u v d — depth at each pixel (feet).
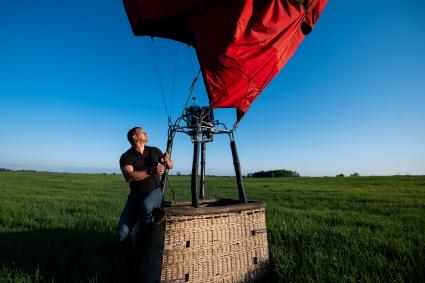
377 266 16.30
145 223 14.78
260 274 16.21
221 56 15.28
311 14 17.81
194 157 15.87
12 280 15.21
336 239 22.02
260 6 15.65
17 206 43.04
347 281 14.82
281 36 16.42
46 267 17.10
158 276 13.44
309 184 127.95
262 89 17.30
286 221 31.09
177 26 18.11
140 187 16.38
